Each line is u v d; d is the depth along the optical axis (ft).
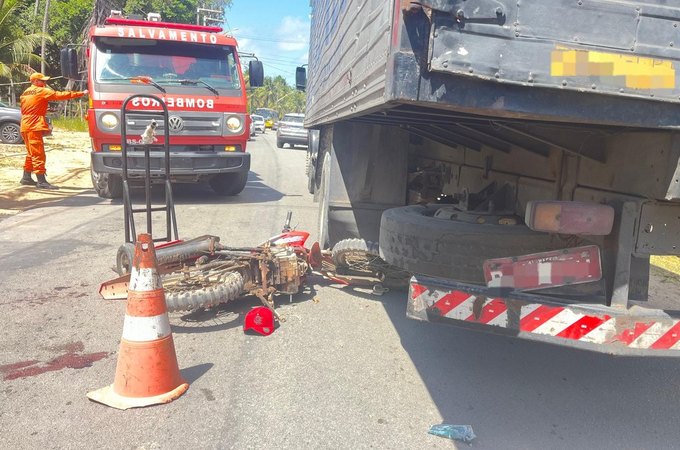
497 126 12.07
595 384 12.46
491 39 7.61
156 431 9.89
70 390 11.19
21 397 10.87
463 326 10.04
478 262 11.12
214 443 9.61
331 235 18.42
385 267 16.79
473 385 12.14
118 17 31.12
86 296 16.62
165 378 11.02
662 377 12.92
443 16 7.48
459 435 10.00
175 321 15.03
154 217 28.37
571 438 10.24
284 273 16.02
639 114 8.14
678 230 9.46
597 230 9.37
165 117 17.26
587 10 7.74
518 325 9.64
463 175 17.48
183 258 15.64
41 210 29.84
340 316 15.81
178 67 30.58
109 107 28.32
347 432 10.09
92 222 26.94
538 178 12.92
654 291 18.65
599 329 9.16
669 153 8.68
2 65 77.20
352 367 12.71
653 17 7.88
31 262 20.02
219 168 31.17
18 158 50.03
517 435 10.25
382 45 8.96
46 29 92.79
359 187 18.01
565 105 8.00
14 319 14.74
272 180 47.37
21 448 9.24
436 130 15.85
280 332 14.51
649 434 10.48
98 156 28.53
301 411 10.74
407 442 9.87
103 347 13.23
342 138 17.85
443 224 11.80
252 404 10.93
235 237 24.41
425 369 12.78
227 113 30.89
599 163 10.53
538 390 12.05
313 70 27.45
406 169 18.10
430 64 7.53
